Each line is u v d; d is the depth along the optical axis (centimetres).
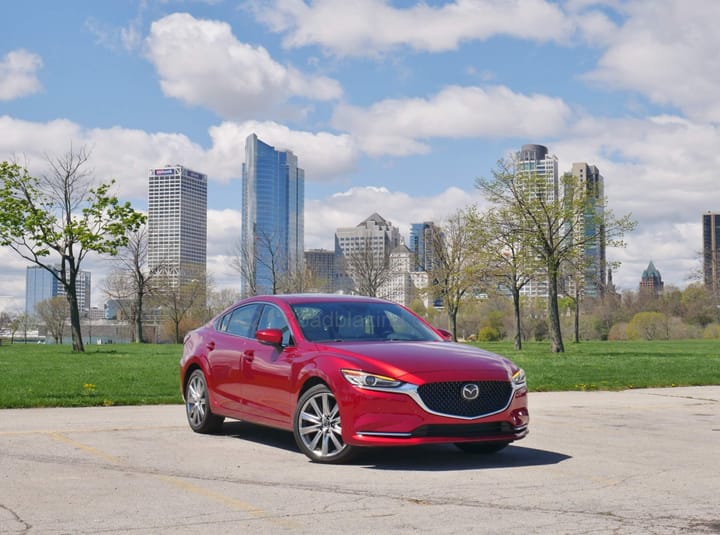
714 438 961
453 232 6188
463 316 9744
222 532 509
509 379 766
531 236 4297
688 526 526
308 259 8850
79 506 579
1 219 4128
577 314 7281
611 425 1080
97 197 4303
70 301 4347
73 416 1125
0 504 583
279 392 830
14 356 3497
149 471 718
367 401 728
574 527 523
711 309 8119
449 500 604
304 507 579
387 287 7919
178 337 9138
